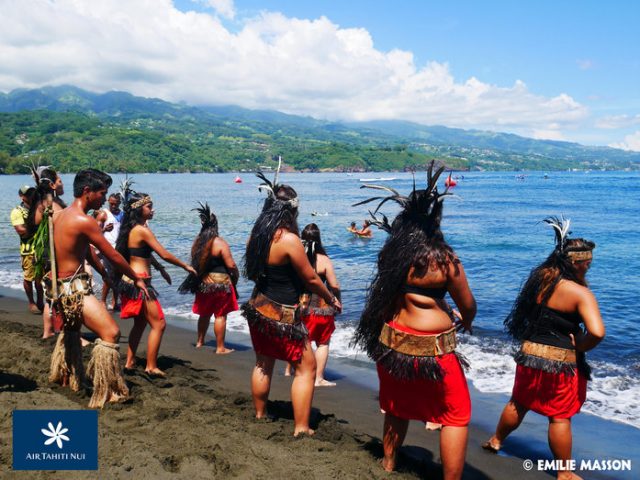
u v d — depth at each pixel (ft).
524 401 14.75
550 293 14.11
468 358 24.70
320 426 15.56
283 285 14.40
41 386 16.22
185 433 13.29
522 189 279.28
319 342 21.66
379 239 77.36
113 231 33.42
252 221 102.68
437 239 11.83
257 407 15.55
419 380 11.75
